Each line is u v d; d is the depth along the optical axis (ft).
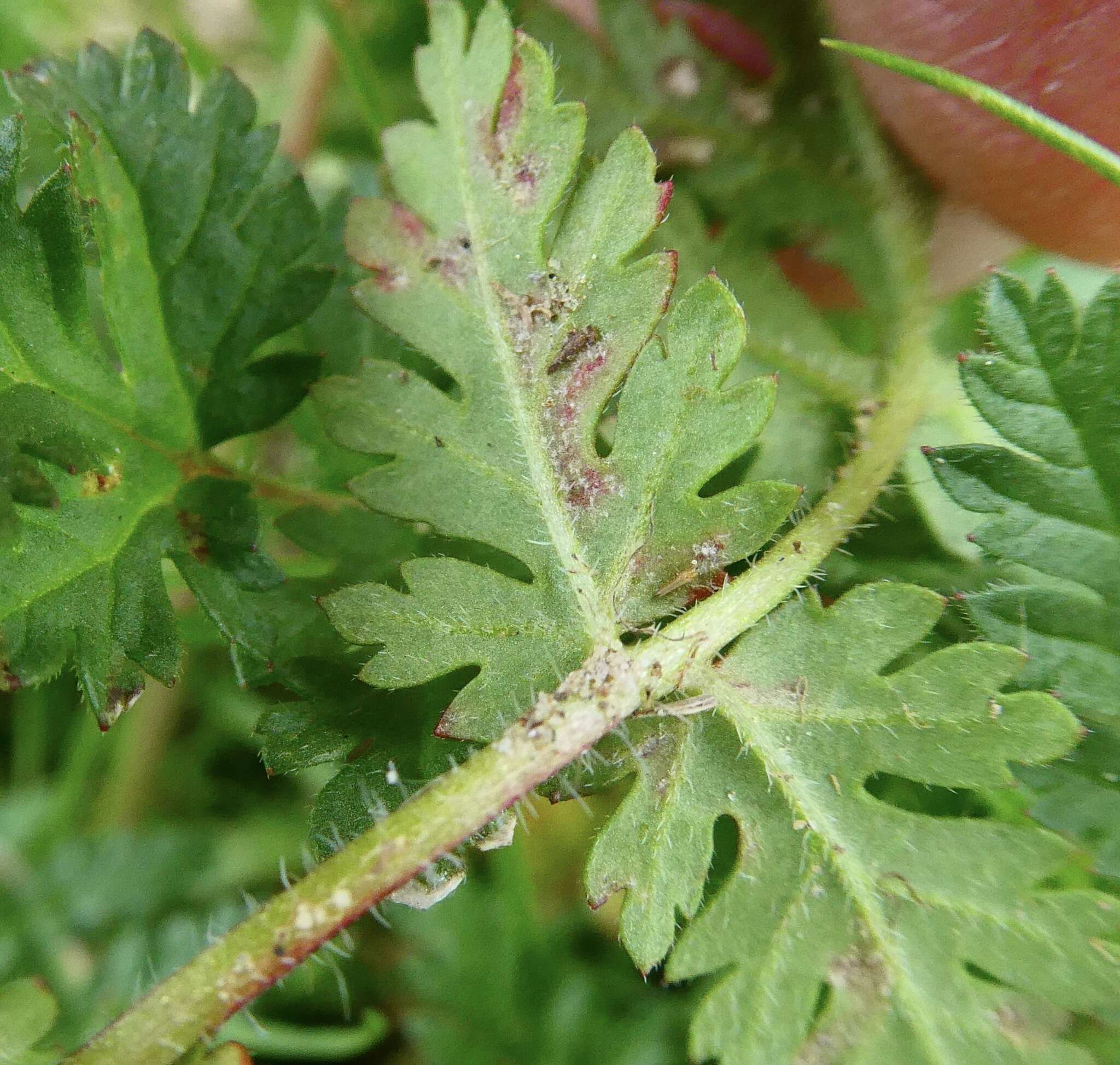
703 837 0.20
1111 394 0.20
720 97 0.25
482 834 0.20
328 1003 0.26
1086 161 0.21
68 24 0.30
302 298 0.22
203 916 0.26
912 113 0.24
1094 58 0.23
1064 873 0.21
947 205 0.25
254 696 0.28
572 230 0.21
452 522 0.21
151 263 0.22
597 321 0.21
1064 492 0.21
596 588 0.20
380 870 0.19
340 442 0.21
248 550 0.21
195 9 0.32
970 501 0.21
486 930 0.26
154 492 0.21
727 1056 0.19
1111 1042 0.21
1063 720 0.19
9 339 0.21
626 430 0.21
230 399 0.22
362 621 0.20
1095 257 0.25
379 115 0.27
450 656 0.20
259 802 0.28
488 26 0.21
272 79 0.33
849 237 0.25
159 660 0.21
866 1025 0.19
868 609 0.20
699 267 0.24
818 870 0.20
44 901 0.26
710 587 0.20
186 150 0.22
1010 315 0.21
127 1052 0.19
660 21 0.25
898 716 0.20
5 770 0.28
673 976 0.20
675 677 0.20
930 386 0.24
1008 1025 0.19
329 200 0.24
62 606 0.21
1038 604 0.21
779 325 0.24
